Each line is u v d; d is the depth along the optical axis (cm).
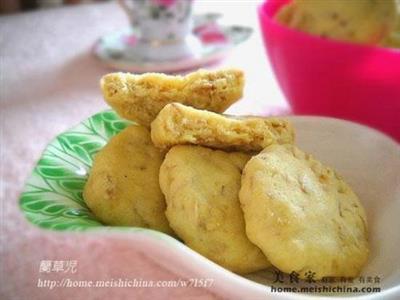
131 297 16
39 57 33
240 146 17
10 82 29
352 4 21
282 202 15
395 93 20
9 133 24
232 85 18
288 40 21
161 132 16
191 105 18
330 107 22
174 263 14
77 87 28
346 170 19
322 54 20
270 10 25
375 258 16
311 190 16
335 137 19
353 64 20
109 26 37
